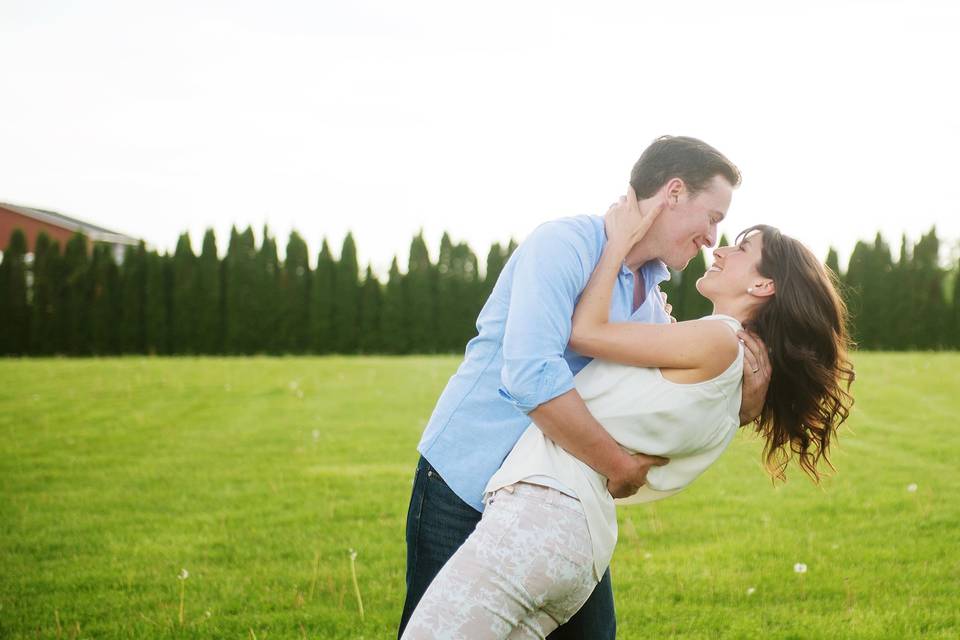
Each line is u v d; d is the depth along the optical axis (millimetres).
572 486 1877
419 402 11453
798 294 2121
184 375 14500
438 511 2125
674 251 2162
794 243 2180
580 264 1978
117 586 4129
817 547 4684
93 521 5461
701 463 2070
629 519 5426
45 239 24672
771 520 5355
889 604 3717
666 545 4824
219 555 4668
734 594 3881
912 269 23766
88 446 8297
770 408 2281
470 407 2102
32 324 24484
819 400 2215
